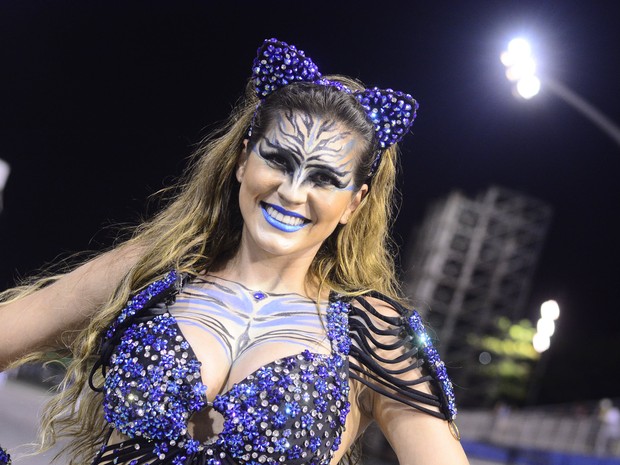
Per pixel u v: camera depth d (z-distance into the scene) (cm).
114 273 234
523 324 2292
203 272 232
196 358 210
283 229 216
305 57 225
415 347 226
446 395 221
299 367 211
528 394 2470
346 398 216
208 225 236
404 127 232
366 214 239
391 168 241
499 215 2255
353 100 224
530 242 2339
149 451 207
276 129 219
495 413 1817
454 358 2319
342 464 250
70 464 238
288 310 224
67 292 235
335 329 223
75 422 237
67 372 233
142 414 204
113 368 212
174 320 216
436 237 2228
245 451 203
